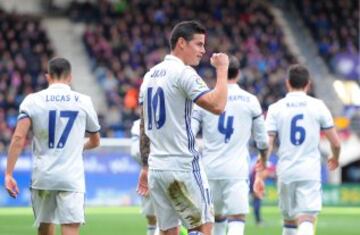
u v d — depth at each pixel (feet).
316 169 91.86
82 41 303.48
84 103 76.59
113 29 297.94
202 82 64.23
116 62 286.66
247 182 92.63
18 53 279.69
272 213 193.67
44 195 75.87
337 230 152.56
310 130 91.97
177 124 65.36
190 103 65.57
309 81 93.61
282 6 333.21
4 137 230.68
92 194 213.25
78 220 75.51
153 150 66.74
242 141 92.22
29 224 159.63
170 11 310.65
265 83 284.61
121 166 214.69
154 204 67.62
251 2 322.14
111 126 247.50
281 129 92.89
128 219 172.65
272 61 297.74
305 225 90.84
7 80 264.31
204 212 66.33
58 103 75.72
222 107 63.05
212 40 301.22
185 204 65.87
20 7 317.42
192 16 311.27
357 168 247.29
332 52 315.37
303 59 315.78
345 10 330.34
